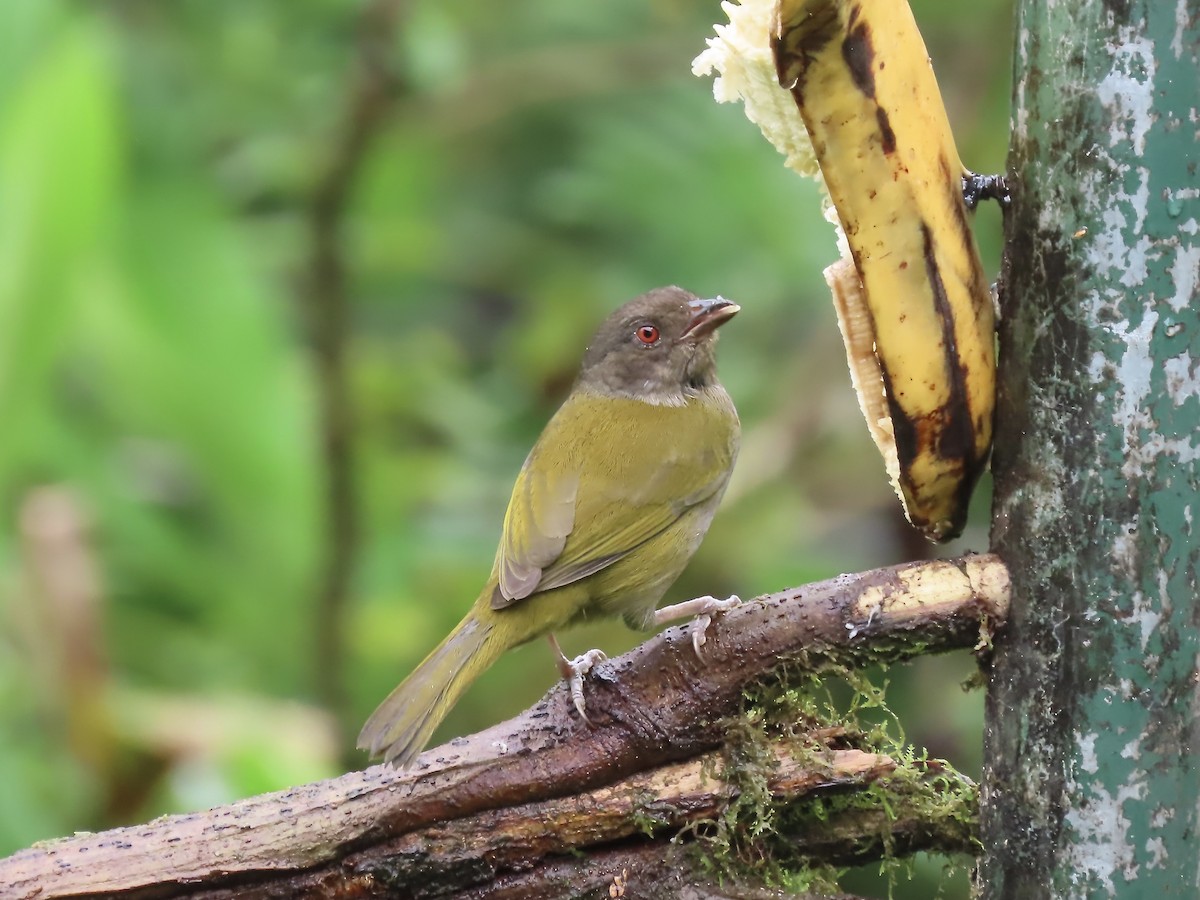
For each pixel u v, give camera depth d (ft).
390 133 45.52
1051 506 18.79
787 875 21.83
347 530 40.86
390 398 45.16
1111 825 18.34
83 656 35.14
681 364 32.01
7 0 37.52
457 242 48.26
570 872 21.74
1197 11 17.49
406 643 40.86
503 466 44.24
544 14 46.60
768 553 40.65
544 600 27.81
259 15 41.32
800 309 41.65
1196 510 17.99
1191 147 17.66
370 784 22.12
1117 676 18.24
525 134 49.37
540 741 21.83
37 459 40.32
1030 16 18.92
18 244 36.94
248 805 22.24
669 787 21.59
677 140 42.32
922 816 21.34
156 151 42.19
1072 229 18.37
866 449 42.50
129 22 42.83
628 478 29.17
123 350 41.29
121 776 34.76
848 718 22.20
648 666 21.72
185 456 41.70
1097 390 18.26
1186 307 17.84
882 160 18.04
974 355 19.11
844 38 17.44
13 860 21.76
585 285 46.39
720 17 44.86
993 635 19.58
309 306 42.11
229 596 41.14
